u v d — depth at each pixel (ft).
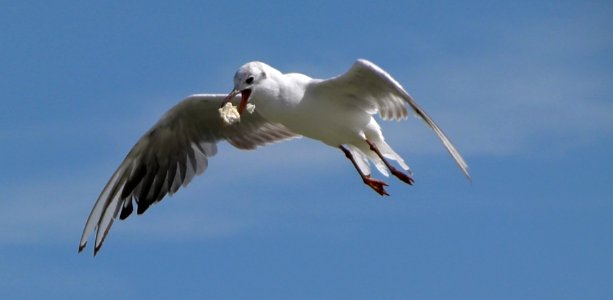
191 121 53.93
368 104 47.80
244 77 48.11
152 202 55.72
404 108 47.37
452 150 43.45
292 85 47.96
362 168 50.03
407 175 48.32
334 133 48.75
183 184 55.21
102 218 55.31
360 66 45.24
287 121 48.57
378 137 49.08
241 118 54.03
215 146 55.01
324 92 47.57
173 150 55.06
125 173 55.01
